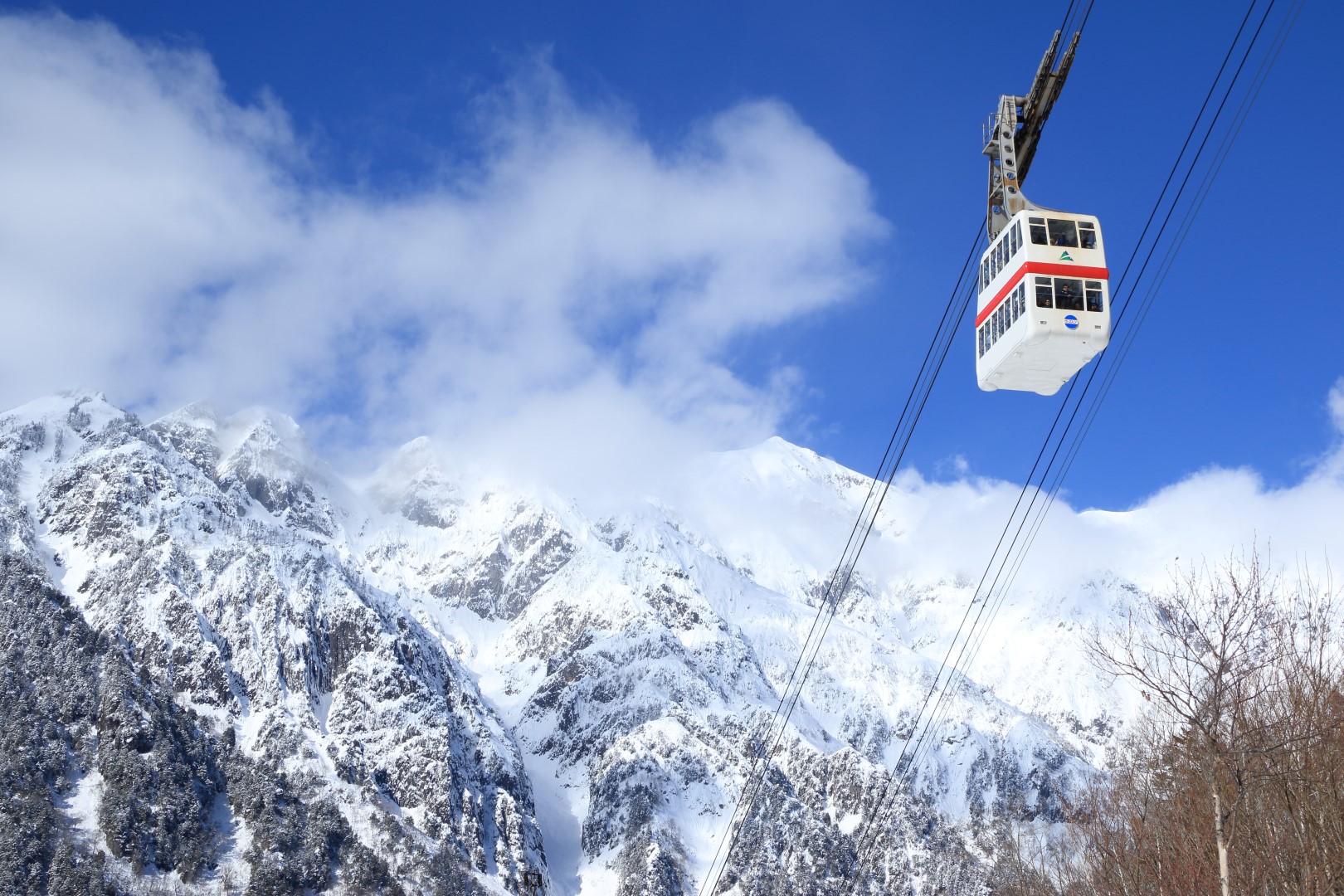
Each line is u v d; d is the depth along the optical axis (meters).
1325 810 31.45
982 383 48.41
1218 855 31.25
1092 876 42.44
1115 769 47.38
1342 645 31.39
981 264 48.81
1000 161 49.53
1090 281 43.66
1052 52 48.69
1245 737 30.78
